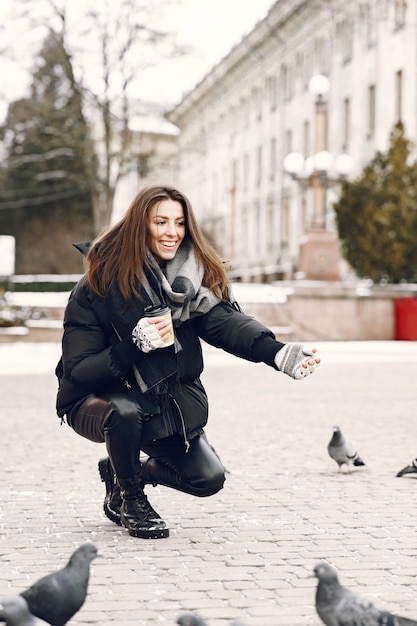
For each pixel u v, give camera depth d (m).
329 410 13.19
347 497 7.25
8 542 5.72
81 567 3.79
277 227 59.44
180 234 5.57
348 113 49.47
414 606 4.41
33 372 19.67
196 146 78.50
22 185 56.84
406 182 32.38
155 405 5.57
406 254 32.03
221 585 4.77
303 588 4.72
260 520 6.41
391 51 44.41
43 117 49.03
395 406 13.70
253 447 9.86
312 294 30.55
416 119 42.03
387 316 30.94
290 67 57.69
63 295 42.75
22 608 3.05
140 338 5.25
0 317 31.88
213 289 5.55
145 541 5.75
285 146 58.75
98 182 45.03
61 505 6.91
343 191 32.91
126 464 5.67
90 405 5.64
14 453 9.39
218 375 19.17
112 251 5.55
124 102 41.91
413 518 6.50
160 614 4.27
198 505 6.94
